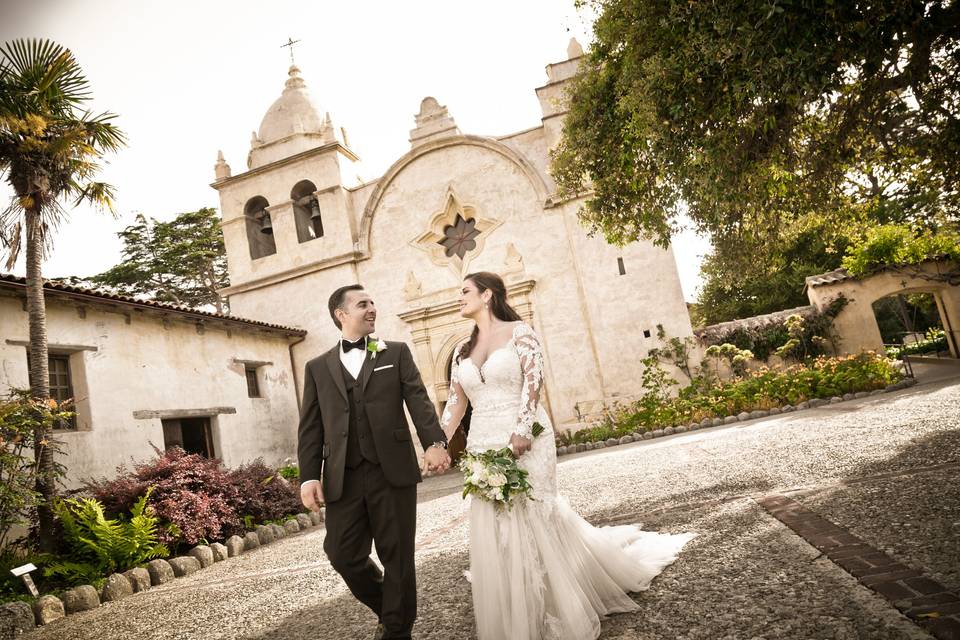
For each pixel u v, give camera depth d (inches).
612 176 376.2
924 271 640.4
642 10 252.5
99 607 229.3
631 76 273.0
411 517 111.0
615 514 200.5
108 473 413.1
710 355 591.5
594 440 553.0
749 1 179.9
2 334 364.5
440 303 659.4
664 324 597.6
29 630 207.5
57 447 332.8
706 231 366.6
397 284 685.9
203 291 1173.7
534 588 101.2
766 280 1120.8
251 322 589.3
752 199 314.7
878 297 651.5
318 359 121.3
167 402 481.4
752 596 103.4
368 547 110.8
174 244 1150.3
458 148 681.0
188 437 537.3
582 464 396.8
